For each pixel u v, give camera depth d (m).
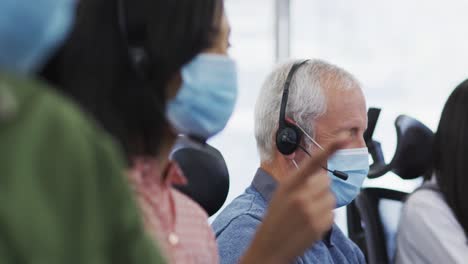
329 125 1.95
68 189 0.60
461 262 2.18
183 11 1.11
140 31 1.10
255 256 0.91
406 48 4.66
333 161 1.96
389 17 4.66
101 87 1.02
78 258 0.60
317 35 4.68
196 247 1.28
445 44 4.66
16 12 0.62
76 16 1.02
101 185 0.63
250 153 4.53
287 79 1.96
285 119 1.94
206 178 1.80
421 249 2.24
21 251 0.57
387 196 2.55
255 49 4.62
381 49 4.67
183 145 1.79
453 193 2.22
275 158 1.96
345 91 1.97
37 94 0.61
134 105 1.07
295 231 0.91
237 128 4.52
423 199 2.26
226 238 1.84
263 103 1.98
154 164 1.20
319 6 4.66
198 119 1.24
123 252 0.67
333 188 1.98
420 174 2.46
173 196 1.29
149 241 0.70
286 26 4.64
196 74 1.21
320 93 1.94
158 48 1.10
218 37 1.24
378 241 2.48
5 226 0.57
